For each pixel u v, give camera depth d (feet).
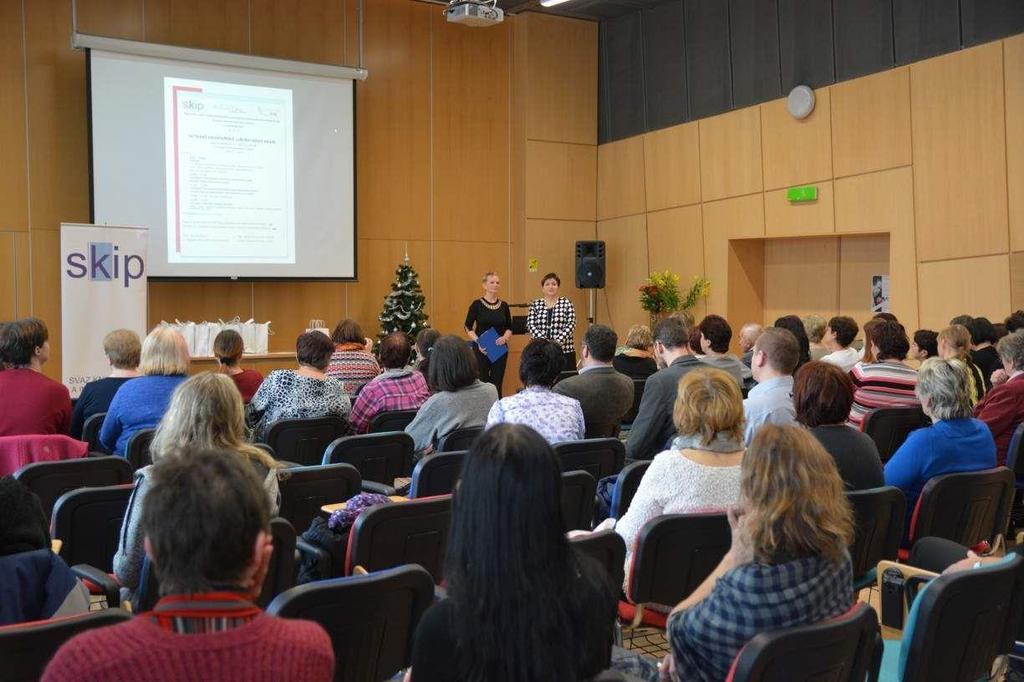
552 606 5.26
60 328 32.07
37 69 31.37
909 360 29.58
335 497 12.79
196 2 33.81
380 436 14.90
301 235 35.35
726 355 19.12
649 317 40.14
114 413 15.40
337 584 7.19
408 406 18.31
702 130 36.99
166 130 32.55
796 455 7.16
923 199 29.32
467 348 16.16
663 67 38.86
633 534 10.23
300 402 16.62
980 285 27.78
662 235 39.17
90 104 31.14
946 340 18.29
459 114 39.93
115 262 26.89
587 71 41.98
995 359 20.94
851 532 7.38
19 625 6.05
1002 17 27.12
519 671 5.21
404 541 10.52
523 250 41.04
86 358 26.61
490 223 40.88
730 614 7.13
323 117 35.63
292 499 12.42
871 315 32.86
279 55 35.55
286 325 36.32
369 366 21.76
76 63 31.94
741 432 10.40
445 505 10.64
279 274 34.96
